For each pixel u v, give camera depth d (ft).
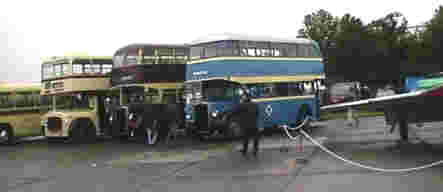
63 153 59.06
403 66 153.69
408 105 48.78
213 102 65.98
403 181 33.06
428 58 153.38
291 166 41.09
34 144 73.36
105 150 60.75
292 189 31.63
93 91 77.46
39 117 78.18
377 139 59.16
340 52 152.56
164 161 47.57
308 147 54.08
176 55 76.48
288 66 77.05
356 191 30.40
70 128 73.15
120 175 39.96
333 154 46.55
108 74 79.61
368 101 50.21
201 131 66.69
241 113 49.49
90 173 41.86
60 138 77.71
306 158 45.44
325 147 53.16
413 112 49.73
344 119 104.73
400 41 156.56
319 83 84.69
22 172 43.88
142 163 46.85
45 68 78.38
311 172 37.81
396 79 154.20
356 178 34.65
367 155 45.60
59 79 76.23
